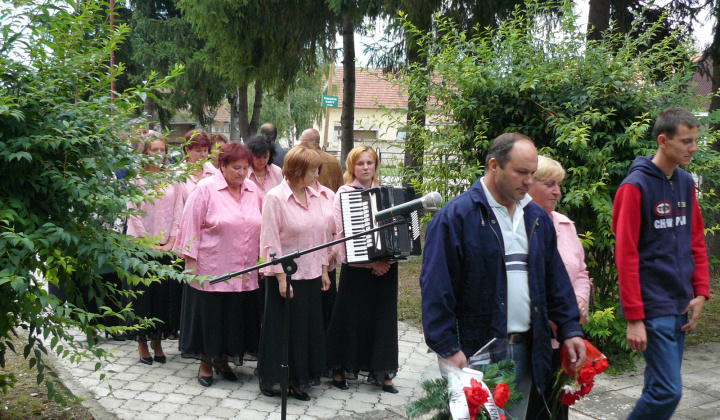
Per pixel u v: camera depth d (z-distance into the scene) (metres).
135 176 3.58
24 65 3.29
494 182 2.75
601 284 5.51
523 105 5.55
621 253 3.32
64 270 3.43
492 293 2.71
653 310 3.31
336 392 4.77
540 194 3.41
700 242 3.52
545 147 5.37
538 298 2.76
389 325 4.71
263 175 5.70
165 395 4.56
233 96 26.72
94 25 3.52
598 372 2.78
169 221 5.38
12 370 4.79
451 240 2.68
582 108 5.24
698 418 4.27
